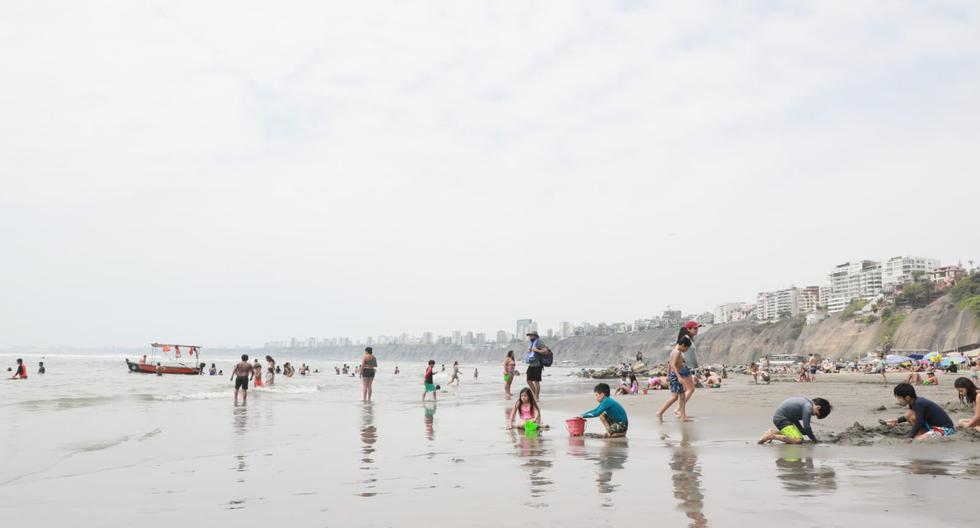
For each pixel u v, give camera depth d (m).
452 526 4.49
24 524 4.95
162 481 6.82
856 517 4.44
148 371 63.25
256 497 5.85
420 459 8.10
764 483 5.85
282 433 11.75
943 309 150.75
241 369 20.58
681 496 5.34
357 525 4.62
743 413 14.84
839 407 15.88
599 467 7.07
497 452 8.65
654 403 18.44
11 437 11.48
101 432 12.22
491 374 94.56
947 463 6.97
